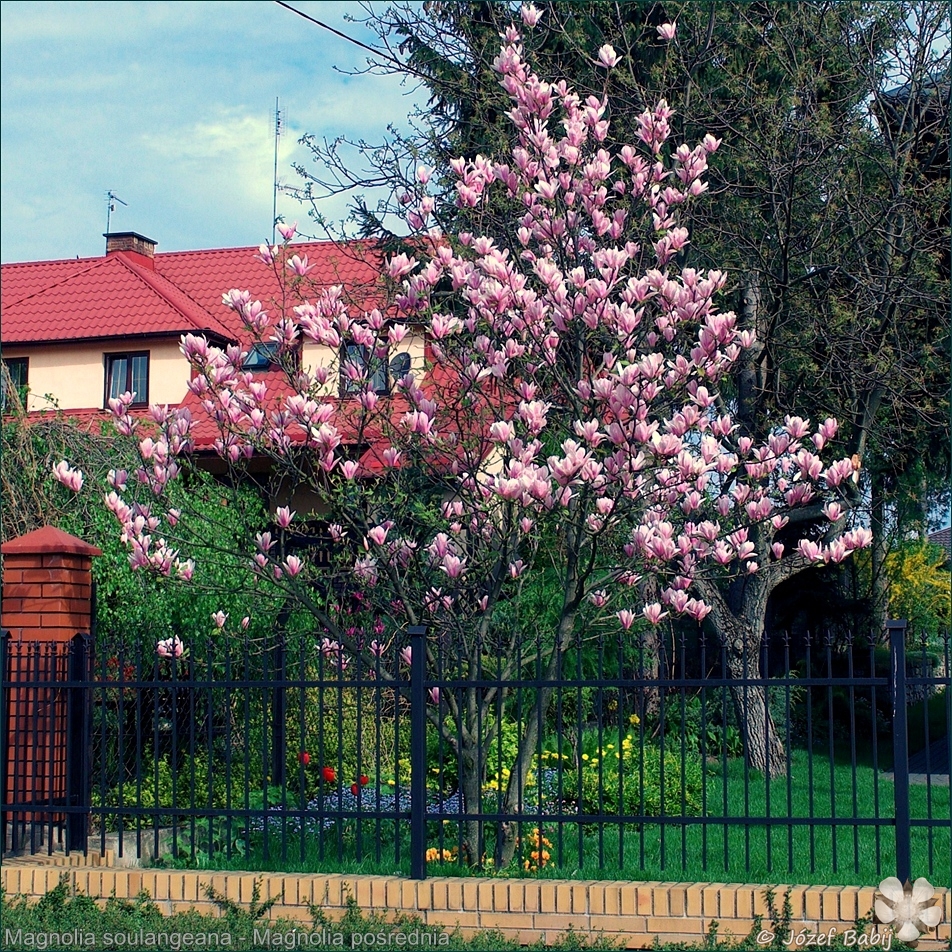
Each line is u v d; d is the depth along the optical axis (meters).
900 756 5.97
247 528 7.70
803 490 7.12
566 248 7.47
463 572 7.48
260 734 9.48
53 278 20.73
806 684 6.14
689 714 12.84
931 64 11.95
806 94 11.60
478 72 12.13
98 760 8.85
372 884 6.21
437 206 9.38
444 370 7.95
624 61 12.48
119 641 7.24
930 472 14.48
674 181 8.38
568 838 8.03
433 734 9.78
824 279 12.05
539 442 6.86
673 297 6.80
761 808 9.23
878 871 6.00
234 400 7.33
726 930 5.84
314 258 16.05
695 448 8.88
